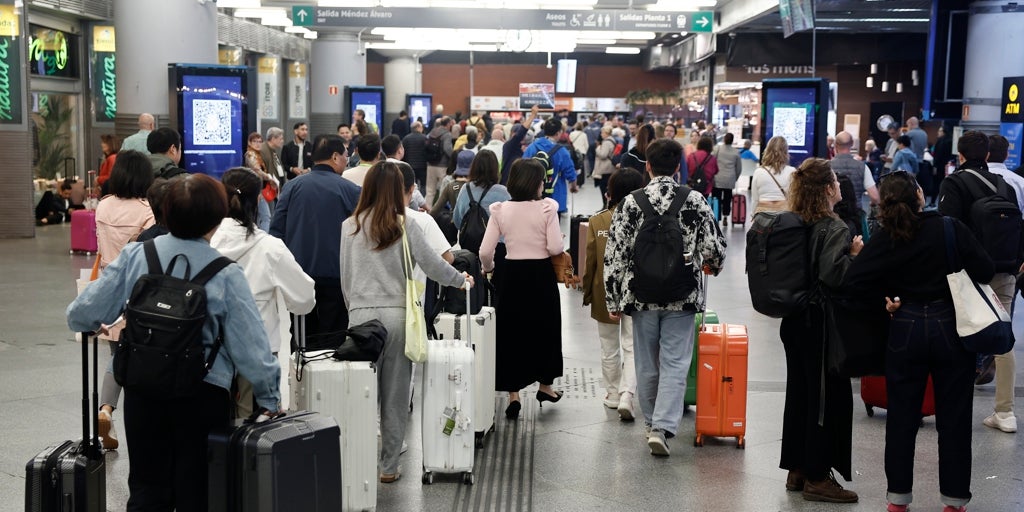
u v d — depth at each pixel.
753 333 10.01
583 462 6.08
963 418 5.04
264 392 3.96
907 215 4.91
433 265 5.42
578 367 8.68
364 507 5.04
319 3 26.23
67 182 19.55
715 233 6.02
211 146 13.97
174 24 15.44
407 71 47.22
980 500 5.47
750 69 34.59
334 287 6.45
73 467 3.86
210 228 3.93
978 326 4.86
